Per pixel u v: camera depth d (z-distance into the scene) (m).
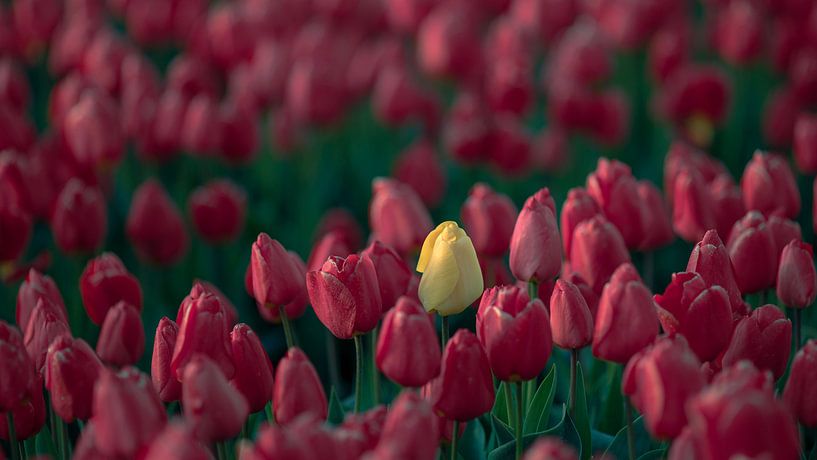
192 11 6.14
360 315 2.33
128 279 2.76
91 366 2.19
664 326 2.31
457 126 4.98
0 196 3.72
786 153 5.86
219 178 5.71
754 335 2.26
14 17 6.32
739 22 5.78
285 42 5.86
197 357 1.91
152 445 1.70
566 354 3.25
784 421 1.59
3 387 2.15
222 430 1.93
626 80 6.85
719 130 6.18
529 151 4.96
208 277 4.80
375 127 6.33
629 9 5.96
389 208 3.04
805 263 2.56
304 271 2.74
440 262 2.31
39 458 1.80
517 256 2.50
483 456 2.61
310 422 1.68
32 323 2.44
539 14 6.14
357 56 5.97
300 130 5.61
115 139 4.29
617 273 2.20
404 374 2.13
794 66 5.77
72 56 5.57
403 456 1.73
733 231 2.69
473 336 2.10
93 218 3.65
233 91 5.70
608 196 2.87
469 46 5.70
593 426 2.83
